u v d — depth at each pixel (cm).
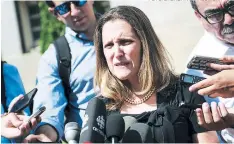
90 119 371
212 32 486
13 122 484
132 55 422
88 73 544
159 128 396
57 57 552
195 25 527
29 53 967
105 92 430
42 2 1046
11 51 931
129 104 427
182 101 414
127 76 421
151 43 431
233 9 471
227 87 418
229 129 452
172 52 522
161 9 533
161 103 421
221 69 442
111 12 432
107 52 427
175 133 399
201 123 399
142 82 427
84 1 560
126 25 424
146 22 432
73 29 563
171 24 531
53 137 516
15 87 563
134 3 542
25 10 1012
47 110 528
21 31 976
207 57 452
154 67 429
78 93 546
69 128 399
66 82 548
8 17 924
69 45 559
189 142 407
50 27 1041
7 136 482
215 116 392
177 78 436
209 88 414
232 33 478
